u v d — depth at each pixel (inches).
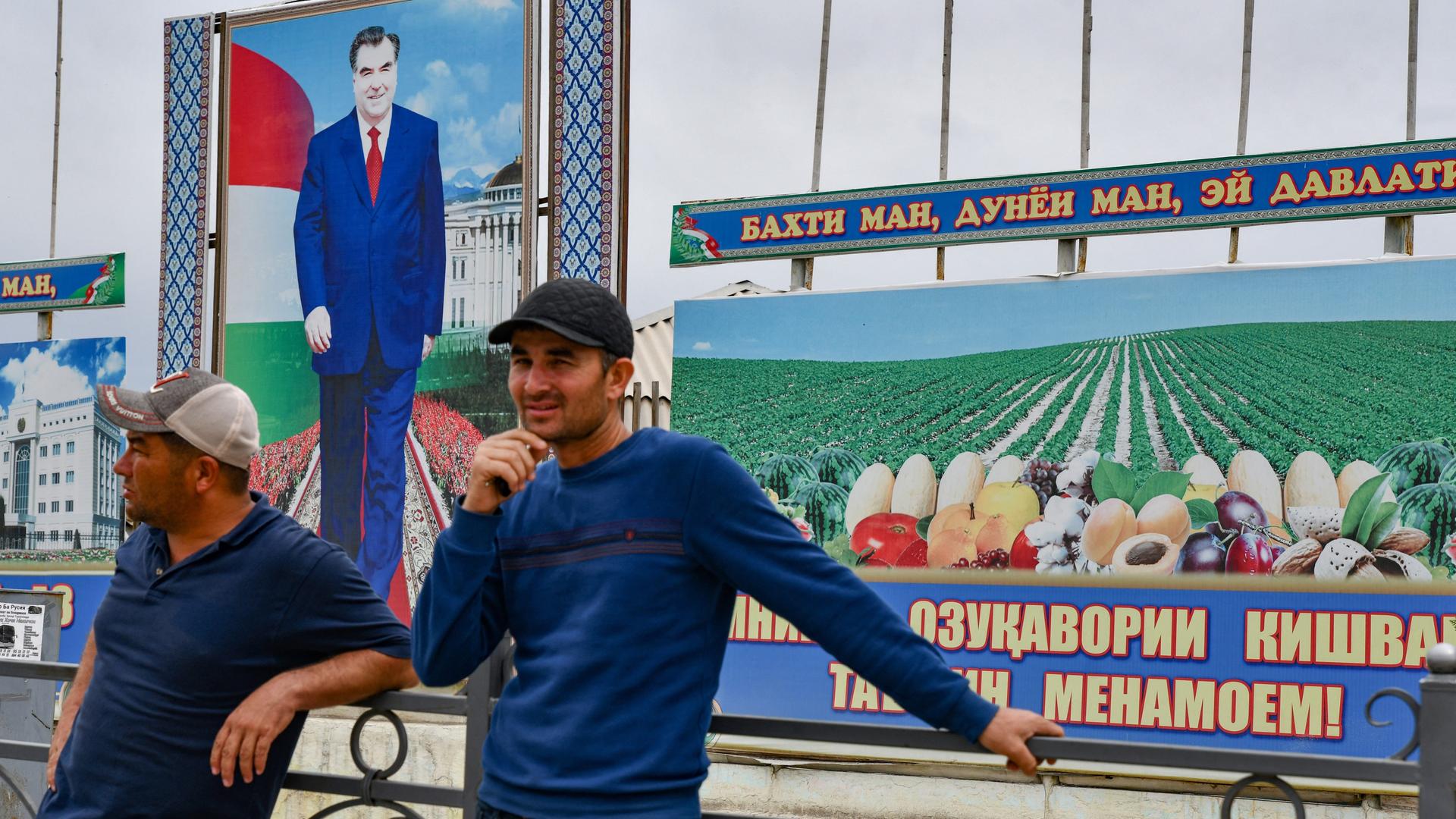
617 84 335.9
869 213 316.8
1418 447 266.4
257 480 374.0
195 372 113.8
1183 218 290.2
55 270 416.2
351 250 365.1
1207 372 285.0
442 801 114.9
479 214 350.0
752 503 90.0
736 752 303.7
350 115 366.6
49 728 198.2
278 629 109.9
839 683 298.0
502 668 114.9
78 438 414.9
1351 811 257.6
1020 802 280.1
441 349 352.5
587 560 91.7
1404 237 277.3
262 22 378.9
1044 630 290.4
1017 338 301.7
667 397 349.7
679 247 335.9
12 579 420.2
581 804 87.2
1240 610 275.6
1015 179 304.2
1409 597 263.7
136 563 115.4
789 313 320.8
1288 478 275.7
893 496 307.6
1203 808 268.5
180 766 109.0
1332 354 275.3
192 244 384.8
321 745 317.4
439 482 350.9
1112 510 288.8
